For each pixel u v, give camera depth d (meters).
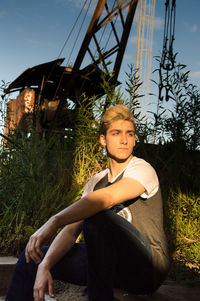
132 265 1.50
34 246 1.46
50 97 8.99
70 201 3.34
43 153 3.63
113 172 1.77
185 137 3.82
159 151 4.02
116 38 6.94
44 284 1.52
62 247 1.64
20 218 3.07
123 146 1.70
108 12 6.92
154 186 1.61
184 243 3.10
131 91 3.67
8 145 3.80
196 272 2.52
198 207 3.44
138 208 1.60
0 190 3.21
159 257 1.55
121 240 1.43
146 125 4.03
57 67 8.07
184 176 3.85
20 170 3.34
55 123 6.66
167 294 2.01
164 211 3.39
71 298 2.00
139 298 1.66
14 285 1.63
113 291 1.59
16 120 7.21
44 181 3.41
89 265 1.44
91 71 7.60
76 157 3.95
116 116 1.71
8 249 2.72
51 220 1.45
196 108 3.73
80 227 1.70
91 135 3.88
